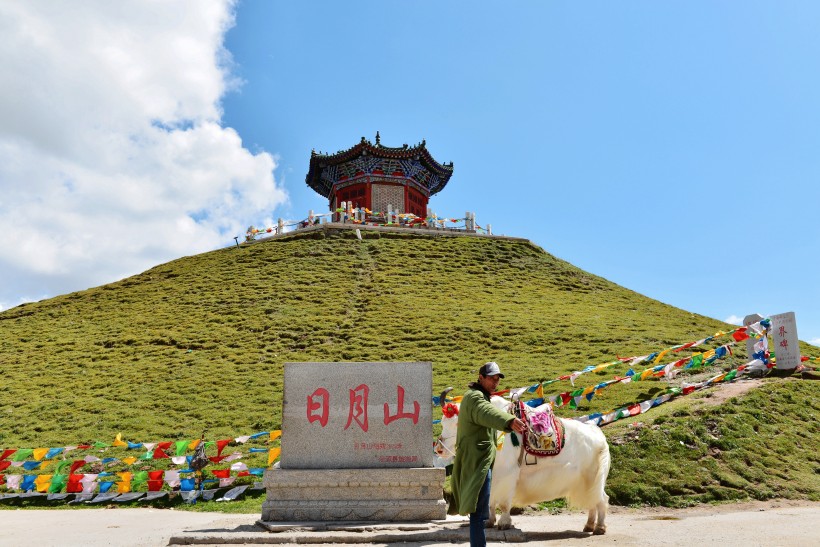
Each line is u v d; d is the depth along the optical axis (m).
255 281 44.59
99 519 12.68
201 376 29.03
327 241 53.47
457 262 50.09
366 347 32.25
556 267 51.12
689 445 15.19
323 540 9.23
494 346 31.98
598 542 9.05
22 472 18.72
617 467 14.12
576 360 28.94
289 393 10.97
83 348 34.72
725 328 35.19
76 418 24.47
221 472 15.87
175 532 10.28
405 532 9.55
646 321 37.00
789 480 14.18
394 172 71.81
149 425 23.16
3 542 9.57
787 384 20.05
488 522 9.71
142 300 43.31
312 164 74.62
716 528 9.92
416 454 10.77
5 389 28.78
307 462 10.70
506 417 7.65
